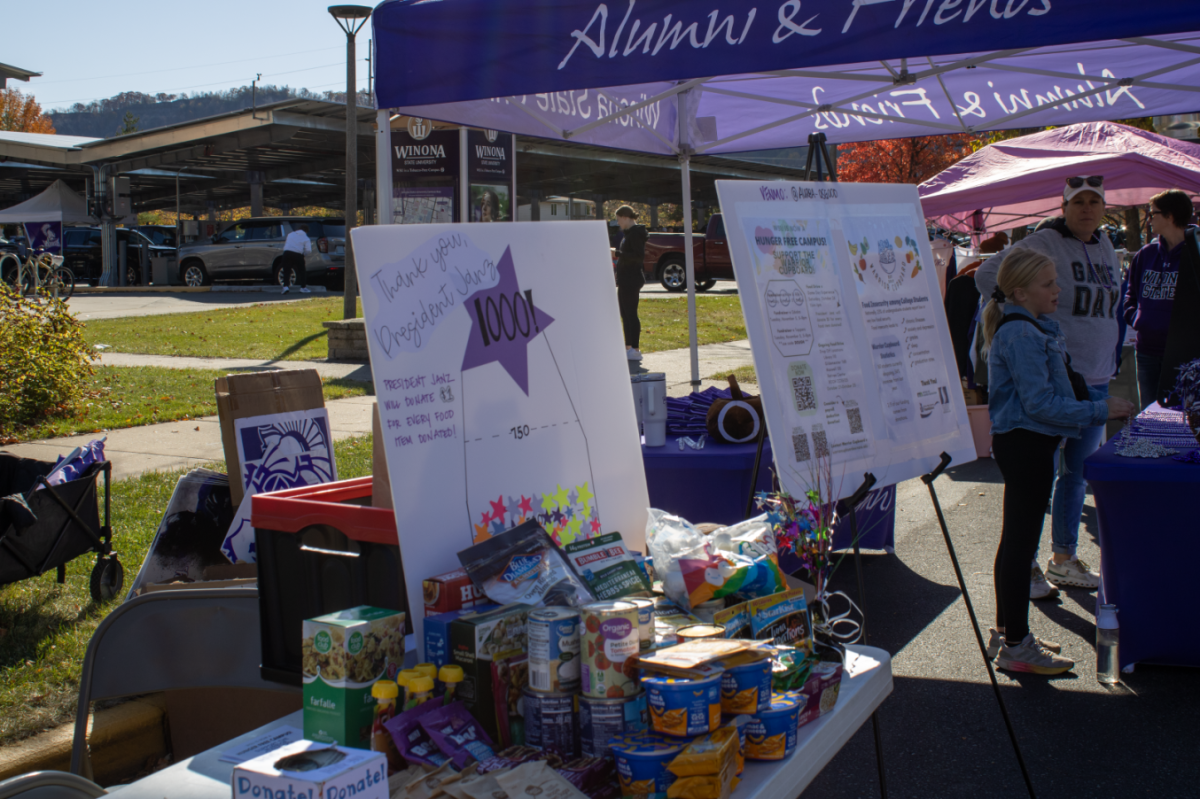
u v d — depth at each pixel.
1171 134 12.42
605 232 2.51
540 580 1.89
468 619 1.77
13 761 3.00
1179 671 4.05
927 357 3.16
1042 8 3.02
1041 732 3.54
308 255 24.08
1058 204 11.30
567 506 2.29
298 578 2.27
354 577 2.18
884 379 2.95
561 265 2.37
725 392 5.09
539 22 3.71
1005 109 5.90
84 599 4.39
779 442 2.53
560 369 2.33
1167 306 6.02
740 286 2.54
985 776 3.25
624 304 12.25
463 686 1.75
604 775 1.62
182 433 8.16
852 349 2.86
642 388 4.62
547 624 1.69
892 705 3.80
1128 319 6.43
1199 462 3.65
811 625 2.21
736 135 6.64
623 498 2.47
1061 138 9.02
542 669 1.70
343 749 1.45
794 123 6.82
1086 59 5.27
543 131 5.77
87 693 2.73
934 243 9.34
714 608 2.05
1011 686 3.95
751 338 2.53
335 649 1.69
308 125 24.75
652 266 24.23
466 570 1.92
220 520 3.65
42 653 3.77
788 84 6.09
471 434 2.08
